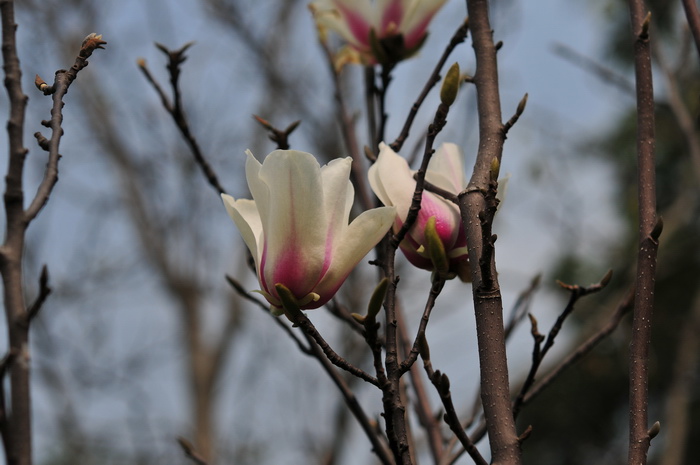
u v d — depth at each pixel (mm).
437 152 1555
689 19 1567
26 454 1603
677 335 5004
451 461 1616
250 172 1464
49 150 1487
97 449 5730
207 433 6363
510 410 1435
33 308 1625
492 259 1446
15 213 1632
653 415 5062
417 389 1714
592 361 4559
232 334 6641
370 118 1741
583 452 5488
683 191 4602
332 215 1464
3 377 1610
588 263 4695
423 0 1711
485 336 1443
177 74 1706
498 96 1527
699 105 1744
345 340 3318
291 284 1461
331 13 1739
